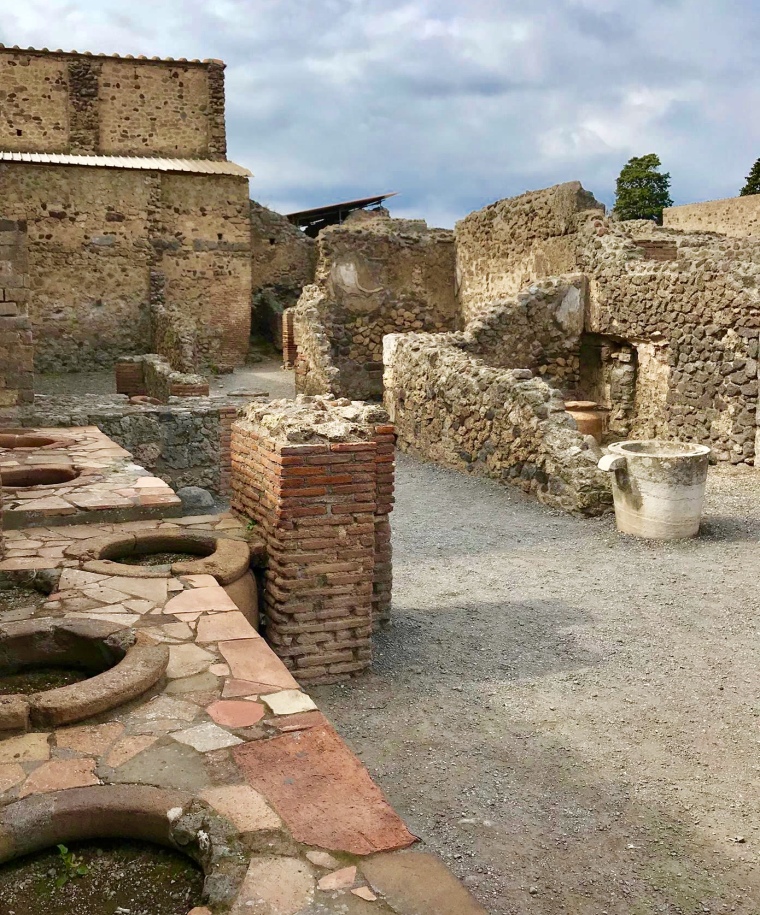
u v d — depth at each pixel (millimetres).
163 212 21375
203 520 5496
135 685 2930
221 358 21375
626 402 13930
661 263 12703
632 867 3188
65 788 2408
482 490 10453
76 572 4371
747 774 3912
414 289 17891
